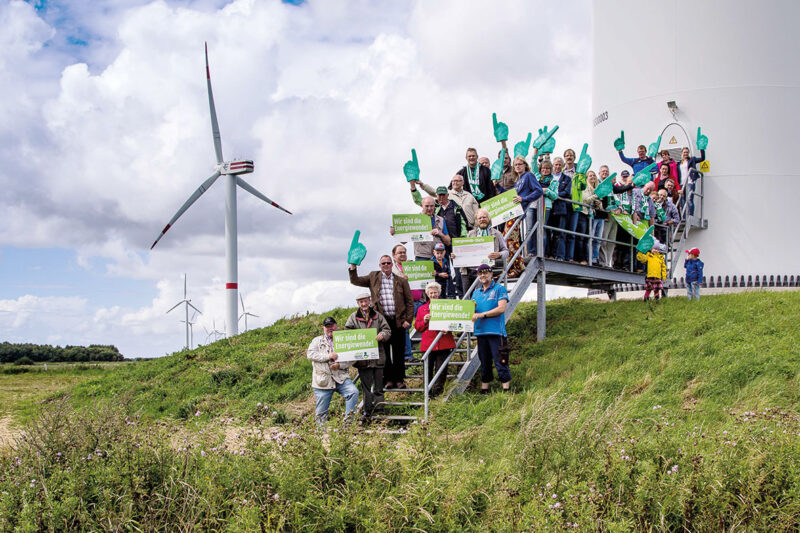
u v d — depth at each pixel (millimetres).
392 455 6785
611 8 23891
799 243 21219
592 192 14250
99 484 6305
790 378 9695
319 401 10062
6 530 5660
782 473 6176
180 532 5734
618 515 5824
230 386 14234
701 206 21609
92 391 15227
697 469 6258
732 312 13078
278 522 5559
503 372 10609
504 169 14227
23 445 7223
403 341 10945
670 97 22297
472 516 6062
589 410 9016
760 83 21516
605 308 15383
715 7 21766
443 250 12086
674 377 10242
